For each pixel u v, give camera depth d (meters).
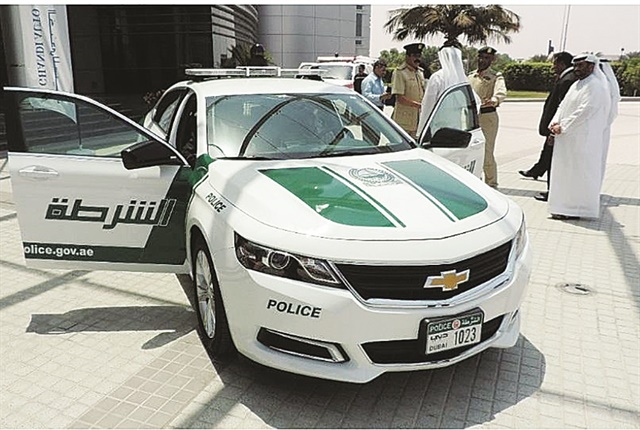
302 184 3.10
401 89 7.40
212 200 3.16
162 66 19.75
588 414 2.83
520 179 9.21
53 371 3.18
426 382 3.09
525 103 30.94
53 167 3.51
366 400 2.92
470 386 3.06
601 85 6.15
